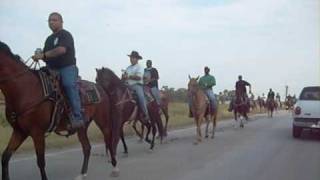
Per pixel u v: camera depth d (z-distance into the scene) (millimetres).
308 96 20422
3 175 9156
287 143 18203
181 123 28062
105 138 11180
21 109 9016
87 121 10547
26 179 10508
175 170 11898
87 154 10609
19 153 14125
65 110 9781
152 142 15547
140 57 14570
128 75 14422
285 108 66500
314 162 13562
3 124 21000
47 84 9383
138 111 14469
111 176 11016
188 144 17594
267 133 22531
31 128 9180
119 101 12047
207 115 19516
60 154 14258
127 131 20734
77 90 9930
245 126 27578
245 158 14086
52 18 9727
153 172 11586
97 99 10719
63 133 11656
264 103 56875
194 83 18297
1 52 8898
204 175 11289
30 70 9328
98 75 11562
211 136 20812
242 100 26641
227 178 10977
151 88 16938
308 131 22875
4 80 8922
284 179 11070
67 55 9734
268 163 13234
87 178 10758
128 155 14523
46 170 11609
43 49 9945
